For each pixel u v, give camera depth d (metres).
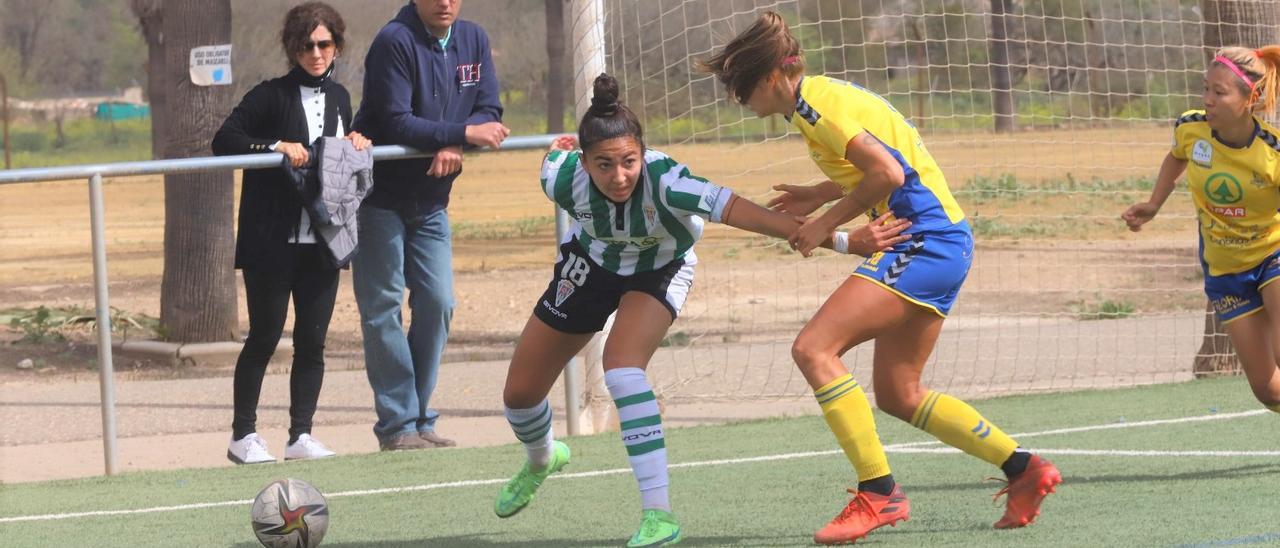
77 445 17.45
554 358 10.26
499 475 13.77
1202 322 24.38
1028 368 20.38
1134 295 28.69
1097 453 13.41
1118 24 23.83
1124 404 16.50
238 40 77.44
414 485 13.41
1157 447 13.58
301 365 15.46
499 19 98.25
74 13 141.88
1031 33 34.16
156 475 14.55
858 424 9.59
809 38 21.69
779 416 17.17
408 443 15.71
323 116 15.18
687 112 19.06
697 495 12.26
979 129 42.59
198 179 25.48
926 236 9.58
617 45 17.84
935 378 19.67
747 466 13.64
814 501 11.73
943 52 29.52
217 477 14.29
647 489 9.71
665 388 19.20
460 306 31.19
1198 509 10.46
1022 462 9.90
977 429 9.90
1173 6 23.53
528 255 41.03
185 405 20.34
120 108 133.88
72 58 142.00
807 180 38.97
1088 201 45.53
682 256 9.99
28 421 19.38
